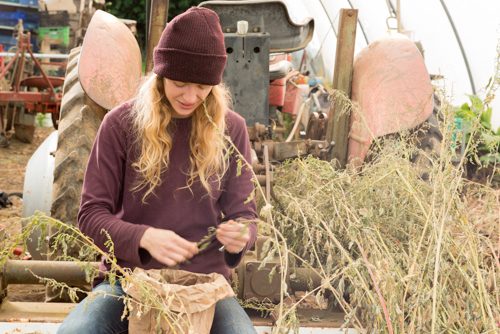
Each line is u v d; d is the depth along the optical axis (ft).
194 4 66.44
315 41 42.27
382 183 9.77
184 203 7.75
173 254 7.02
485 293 7.82
